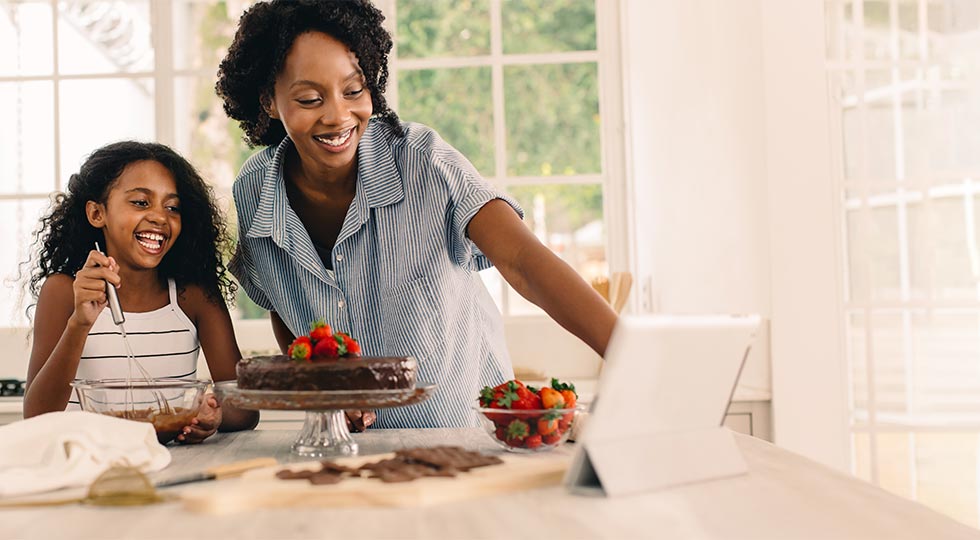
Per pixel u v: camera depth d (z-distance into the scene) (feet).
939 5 7.92
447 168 4.97
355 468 3.32
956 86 7.93
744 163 7.98
